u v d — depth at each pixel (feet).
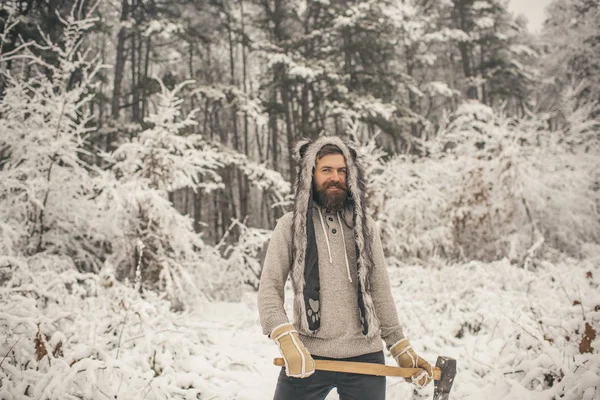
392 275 21.80
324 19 52.75
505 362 9.76
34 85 22.81
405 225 27.32
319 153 5.81
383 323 5.74
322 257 5.48
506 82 65.36
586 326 8.96
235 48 78.23
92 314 11.21
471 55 71.51
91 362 7.63
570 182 28.50
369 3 47.60
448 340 12.76
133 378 8.11
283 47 50.67
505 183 26.11
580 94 47.50
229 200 60.13
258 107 42.55
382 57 54.24
